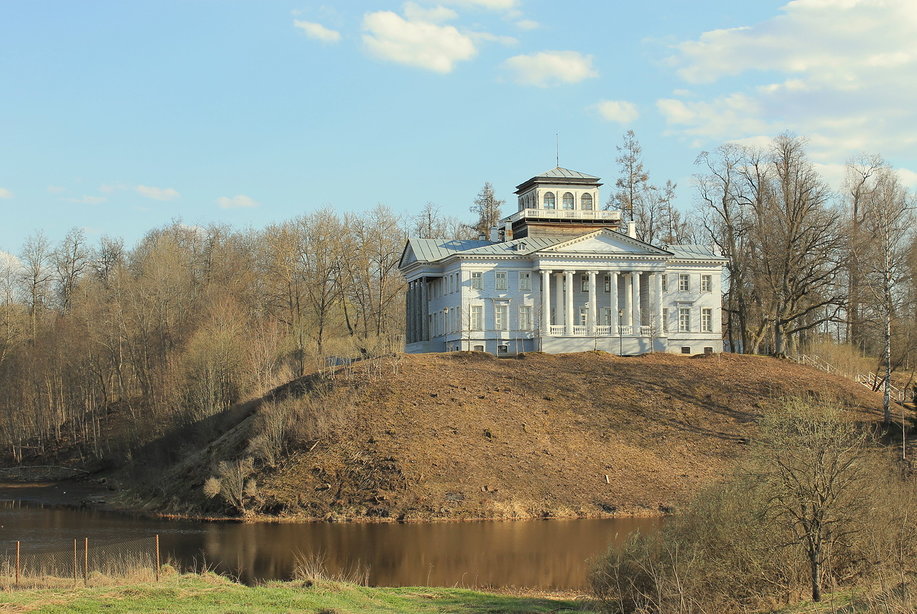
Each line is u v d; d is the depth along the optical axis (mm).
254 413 78312
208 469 70875
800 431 31547
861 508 30359
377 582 42750
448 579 43281
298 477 64750
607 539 52156
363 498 61844
